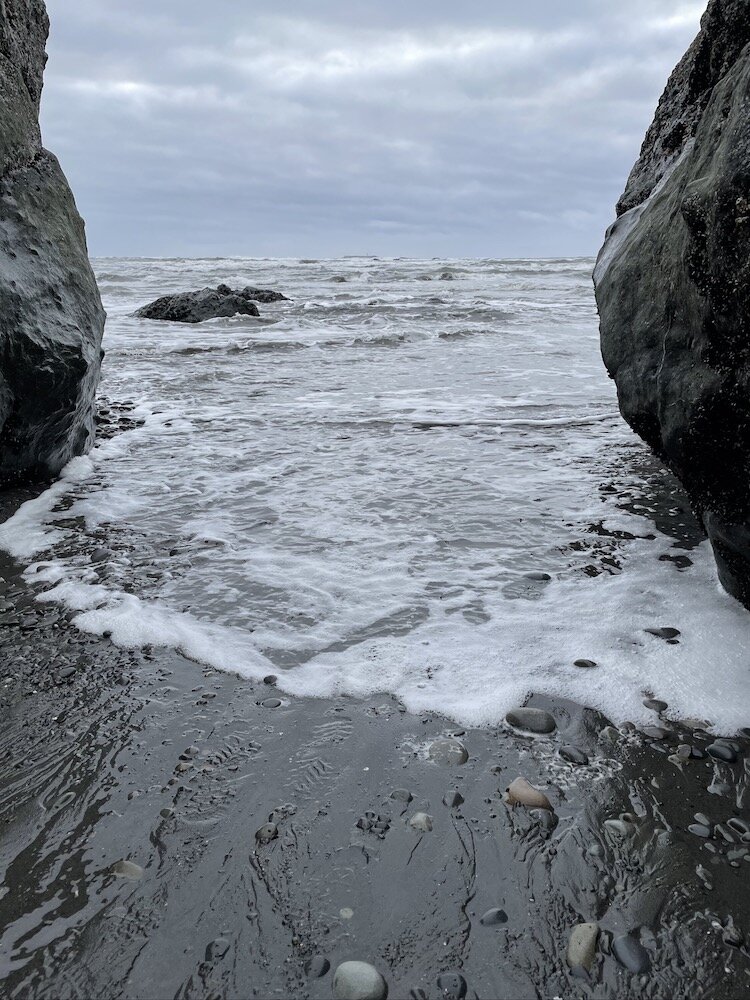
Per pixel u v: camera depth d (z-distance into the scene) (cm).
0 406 435
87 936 171
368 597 345
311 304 1844
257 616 328
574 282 2856
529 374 934
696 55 459
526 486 500
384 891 184
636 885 185
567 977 161
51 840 200
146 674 283
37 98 553
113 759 234
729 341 267
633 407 394
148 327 1502
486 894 183
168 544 408
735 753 234
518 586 354
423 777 226
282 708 262
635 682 272
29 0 539
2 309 432
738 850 195
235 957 166
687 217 270
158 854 195
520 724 250
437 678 279
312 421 696
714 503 302
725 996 156
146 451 594
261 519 445
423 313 1681
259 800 216
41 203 502
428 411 734
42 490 495
